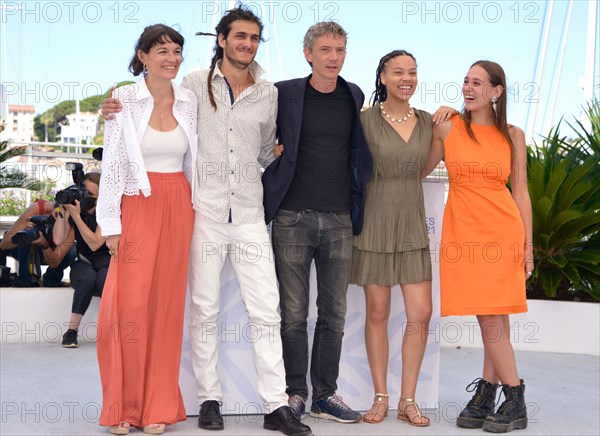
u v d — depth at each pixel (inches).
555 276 240.7
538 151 255.0
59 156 341.7
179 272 147.9
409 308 158.2
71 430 146.1
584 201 247.4
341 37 146.4
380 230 155.8
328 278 153.9
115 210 143.6
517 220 154.7
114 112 142.5
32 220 239.5
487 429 151.6
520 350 232.5
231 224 149.0
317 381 157.0
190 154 148.0
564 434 151.3
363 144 151.4
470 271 154.1
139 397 145.4
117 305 144.1
